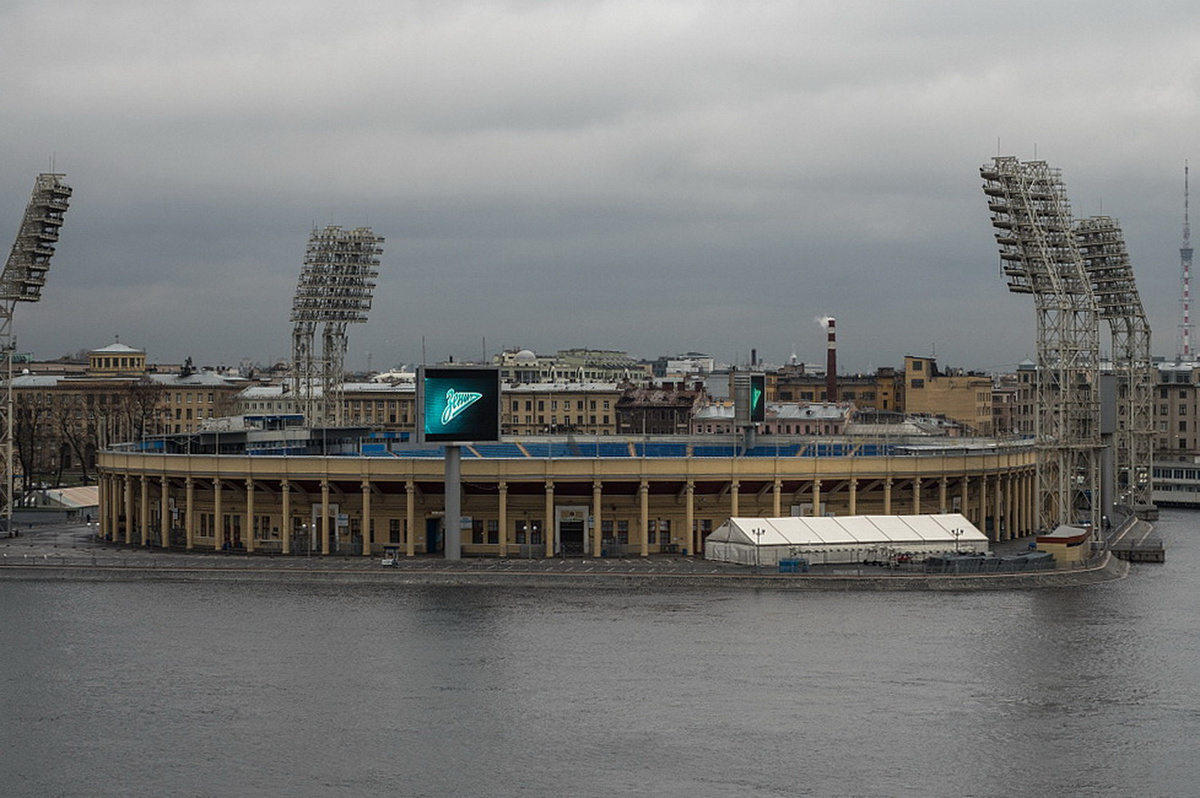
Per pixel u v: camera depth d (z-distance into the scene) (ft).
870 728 428.97
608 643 523.70
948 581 637.71
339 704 452.35
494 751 409.28
